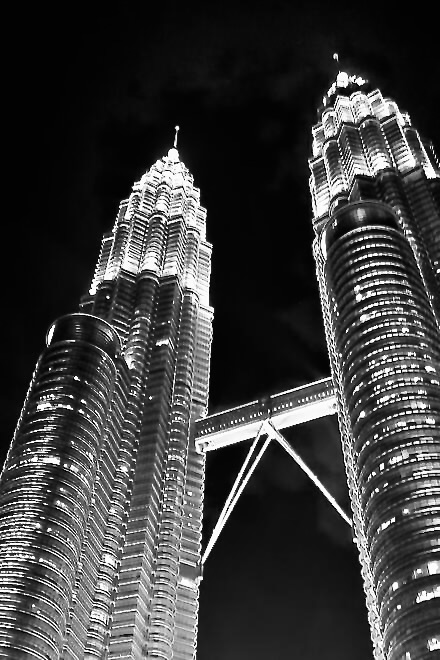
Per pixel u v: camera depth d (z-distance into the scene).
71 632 179.00
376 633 170.38
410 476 169.38
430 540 157.38
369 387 192.38
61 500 187.25
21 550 174.88
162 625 198.62
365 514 175.75
